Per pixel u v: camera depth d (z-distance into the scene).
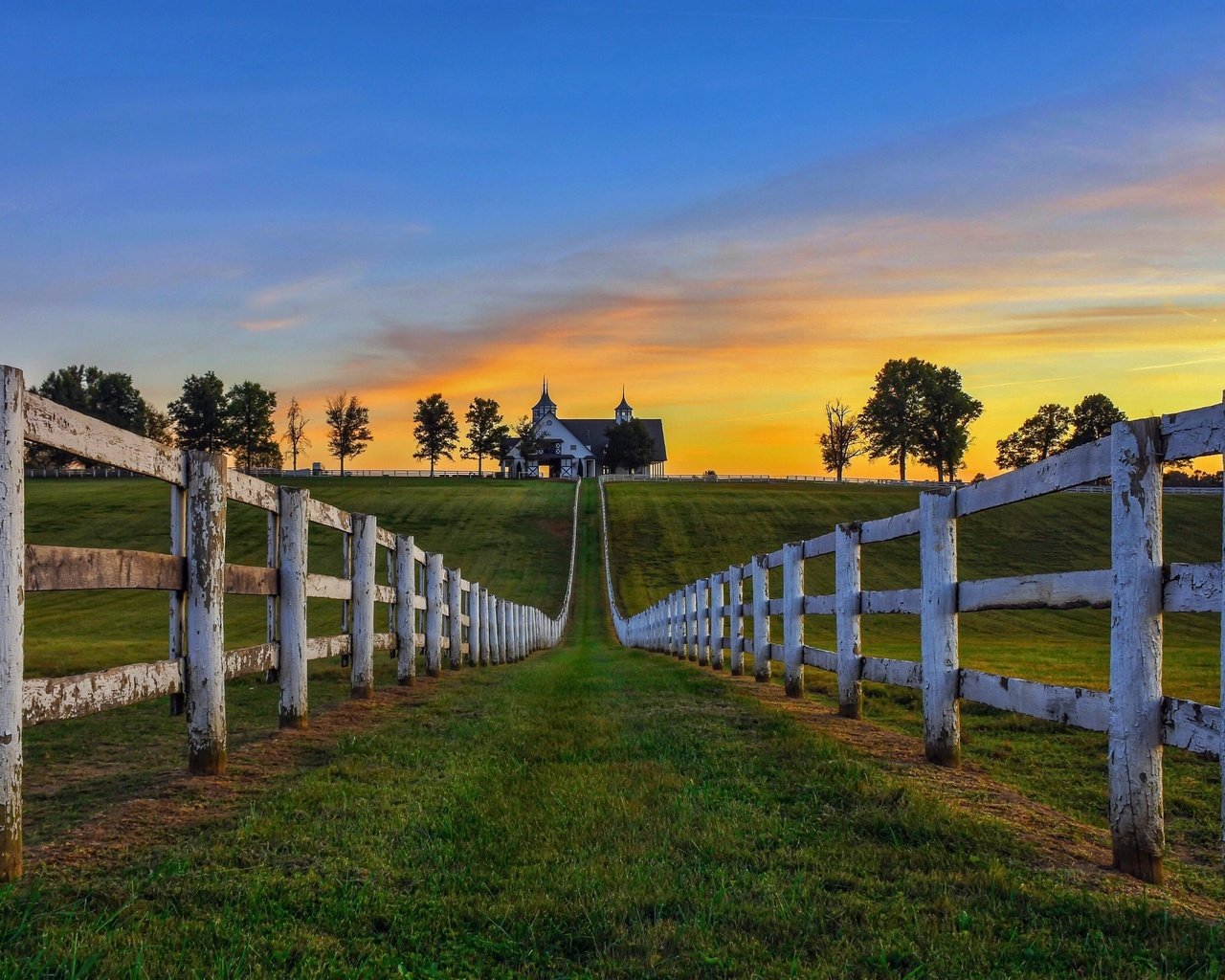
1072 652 21.88
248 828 4.55
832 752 6.57
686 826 4.80
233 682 11.41
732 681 12.36
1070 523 61.03
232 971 3.04
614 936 3.46
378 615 27.09
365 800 5.23
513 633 22.47
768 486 97.06
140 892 3.74
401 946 3.38
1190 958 3.27
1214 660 17.64
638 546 63.94
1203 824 5.61
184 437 126.06
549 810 5.16
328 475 117.75
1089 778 6.84
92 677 4.52
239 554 50.97
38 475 96.75
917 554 55.25
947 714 6.52
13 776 3.82
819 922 3.58
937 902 3.78
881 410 126.44
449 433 146.75
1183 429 4.03
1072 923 3.61
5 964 2.98
